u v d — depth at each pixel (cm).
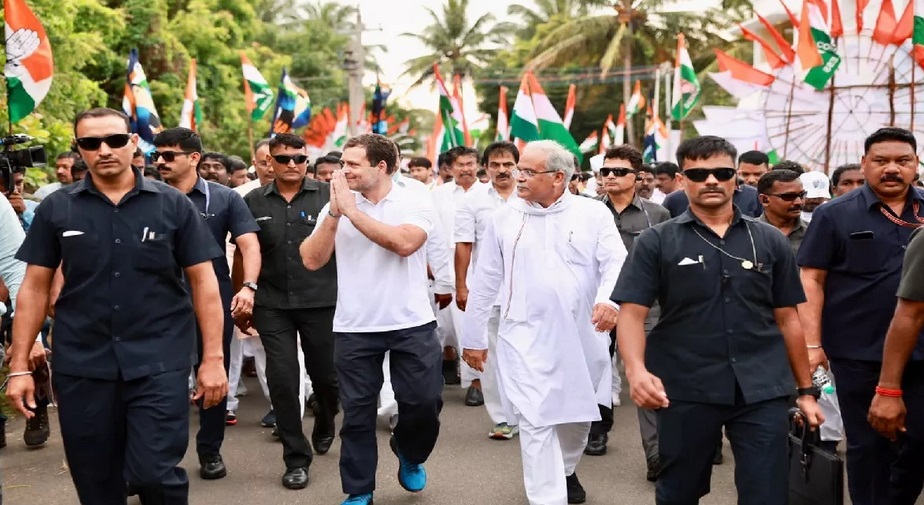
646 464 628
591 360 508
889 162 451
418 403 511
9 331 712
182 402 392
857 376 461
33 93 785
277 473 605
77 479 398
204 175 860
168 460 384
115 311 385
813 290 471
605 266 496
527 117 970
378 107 1619
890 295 453
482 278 518
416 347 512
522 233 504
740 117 1316
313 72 4216
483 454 652
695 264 382
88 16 1650
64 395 388
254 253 572
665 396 372
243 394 872
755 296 381
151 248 391
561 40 4228
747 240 384
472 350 525
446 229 857
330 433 643
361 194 516
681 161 390
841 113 1262
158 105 1966
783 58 1293
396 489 571
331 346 601
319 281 592
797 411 419
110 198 391
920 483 447
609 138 2898
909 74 1235
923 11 1168
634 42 4156
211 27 2267
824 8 1236
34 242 391
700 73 3691
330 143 1864
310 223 593
